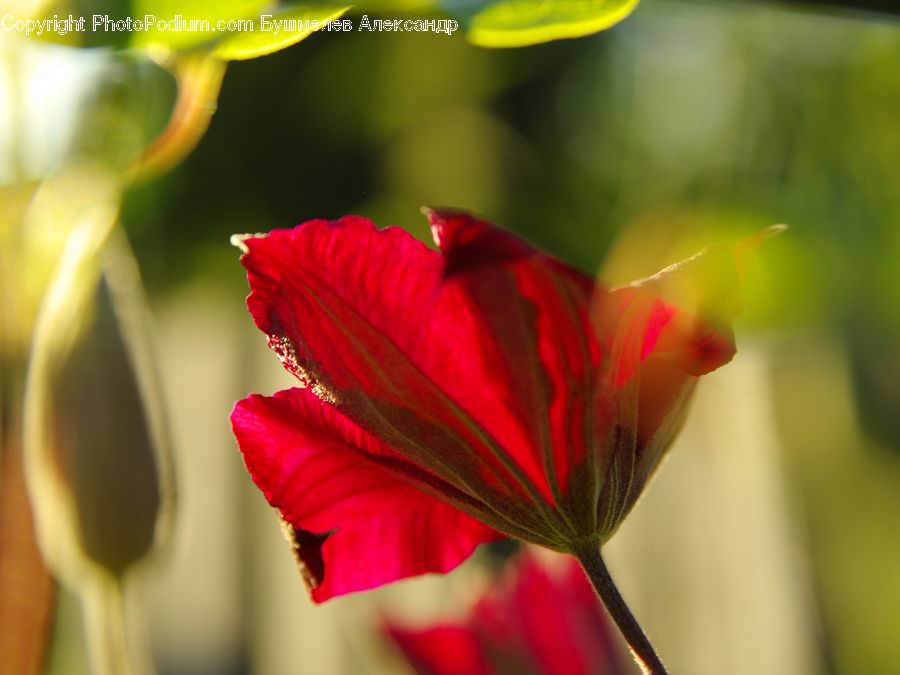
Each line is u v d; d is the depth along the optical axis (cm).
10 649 39
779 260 77
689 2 34
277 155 89
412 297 29
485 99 91
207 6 30
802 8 34
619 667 41
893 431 90
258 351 78
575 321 28
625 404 29
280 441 30
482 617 41
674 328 28
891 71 71
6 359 39
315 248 28
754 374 75
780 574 72
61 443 38
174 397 79
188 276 87
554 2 32
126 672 39
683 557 71
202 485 77
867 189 75
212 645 76
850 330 82
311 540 31
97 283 39
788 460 77
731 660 71
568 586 41
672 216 75
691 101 82
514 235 27
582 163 91
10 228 39
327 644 74
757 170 77
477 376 29
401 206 90
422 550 31
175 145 39
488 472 29
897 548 85
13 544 39
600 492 29
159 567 40
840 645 80
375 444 30
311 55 88
